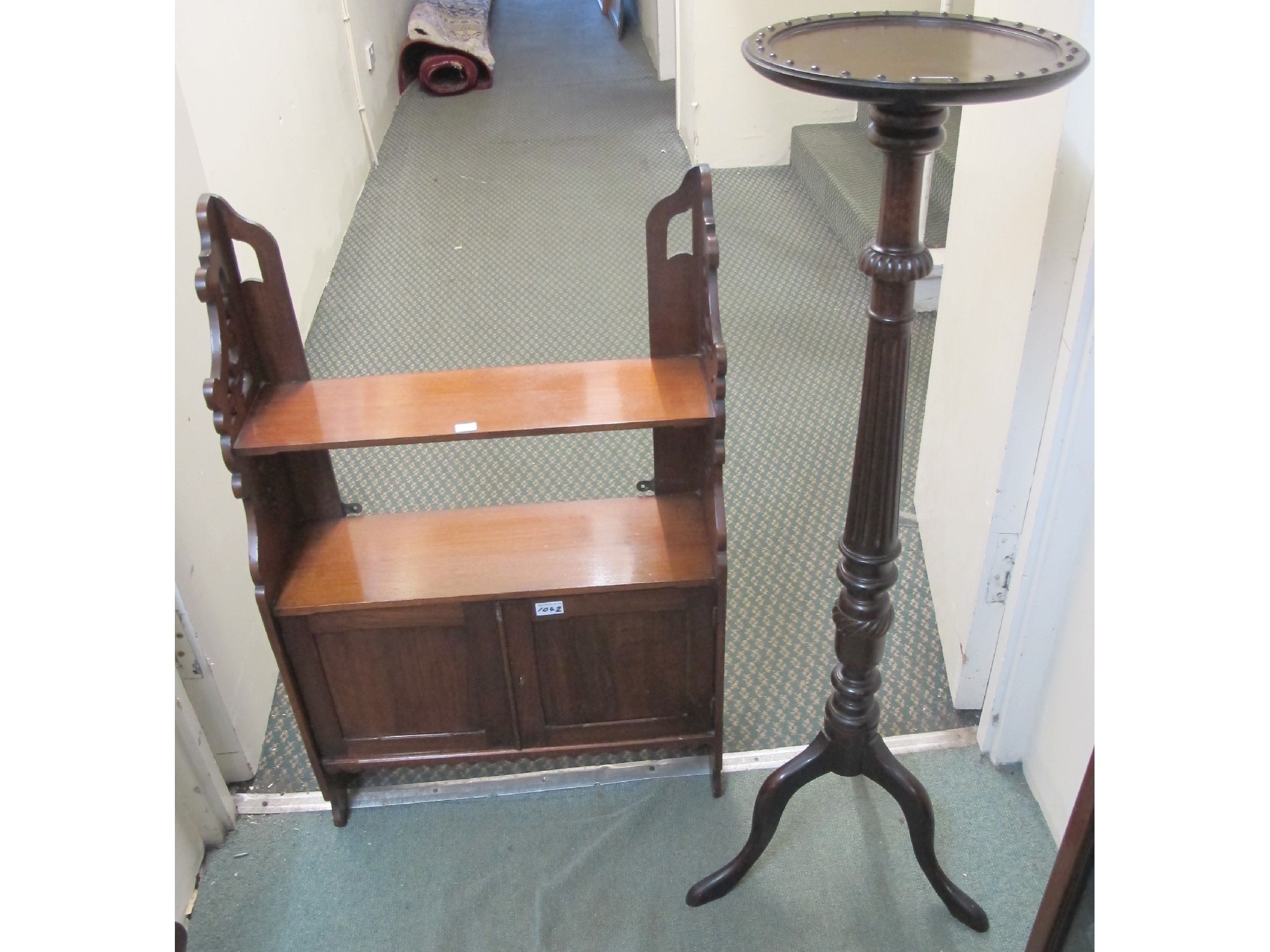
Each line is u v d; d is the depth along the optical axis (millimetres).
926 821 1687
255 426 1646
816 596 2512
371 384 1762
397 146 5508
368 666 1823
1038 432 1744
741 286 3943
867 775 1724
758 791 1909
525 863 1924
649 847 1941
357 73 5000
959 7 3494
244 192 3121
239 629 2111
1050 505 1696
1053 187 1512
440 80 6453
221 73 3002
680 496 1960
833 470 2941
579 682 1876
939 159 3914
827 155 4559
